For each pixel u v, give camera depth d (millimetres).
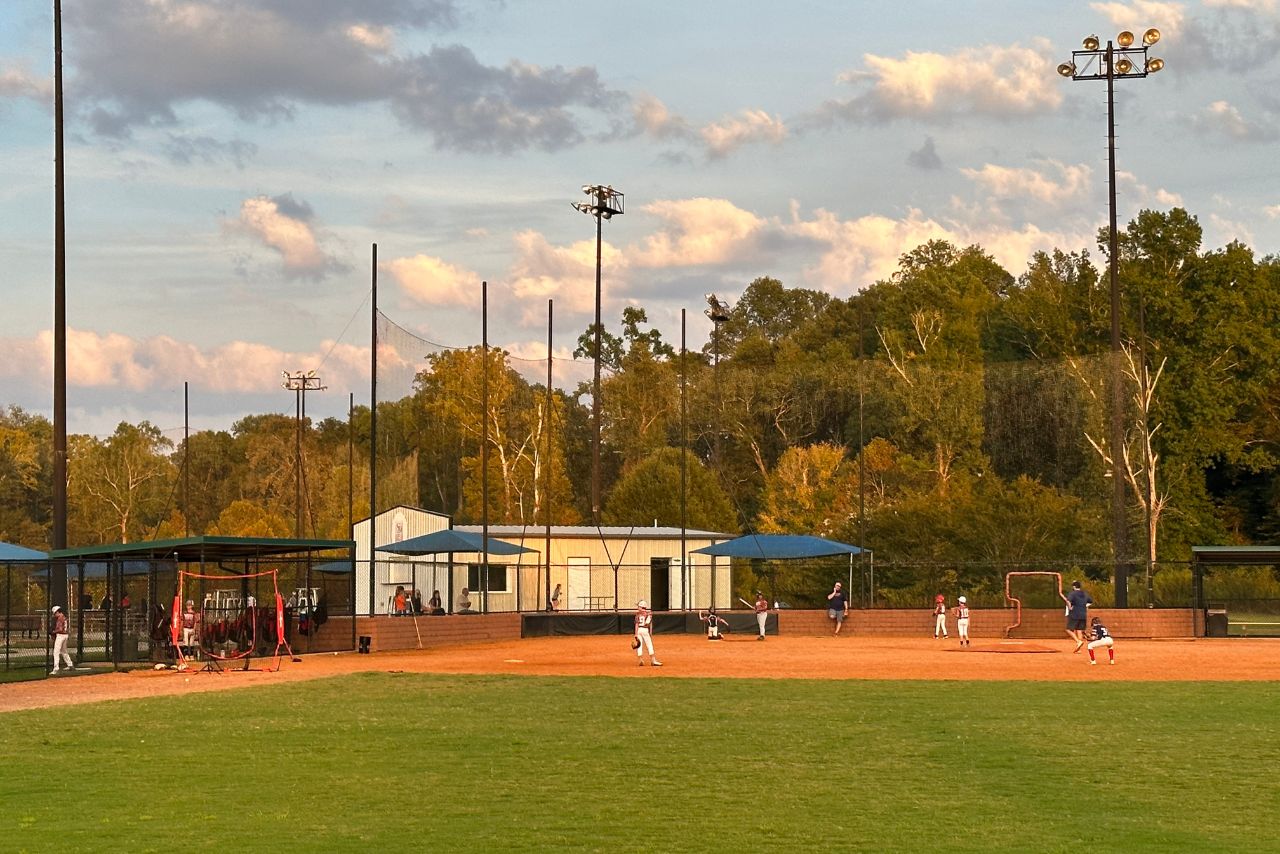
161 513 110625
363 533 65062
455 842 16203
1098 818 17688
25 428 134750
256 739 24453
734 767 21500
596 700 30734
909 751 23094
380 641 48125
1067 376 93750
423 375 87562
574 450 105562
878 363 105250
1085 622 48219
